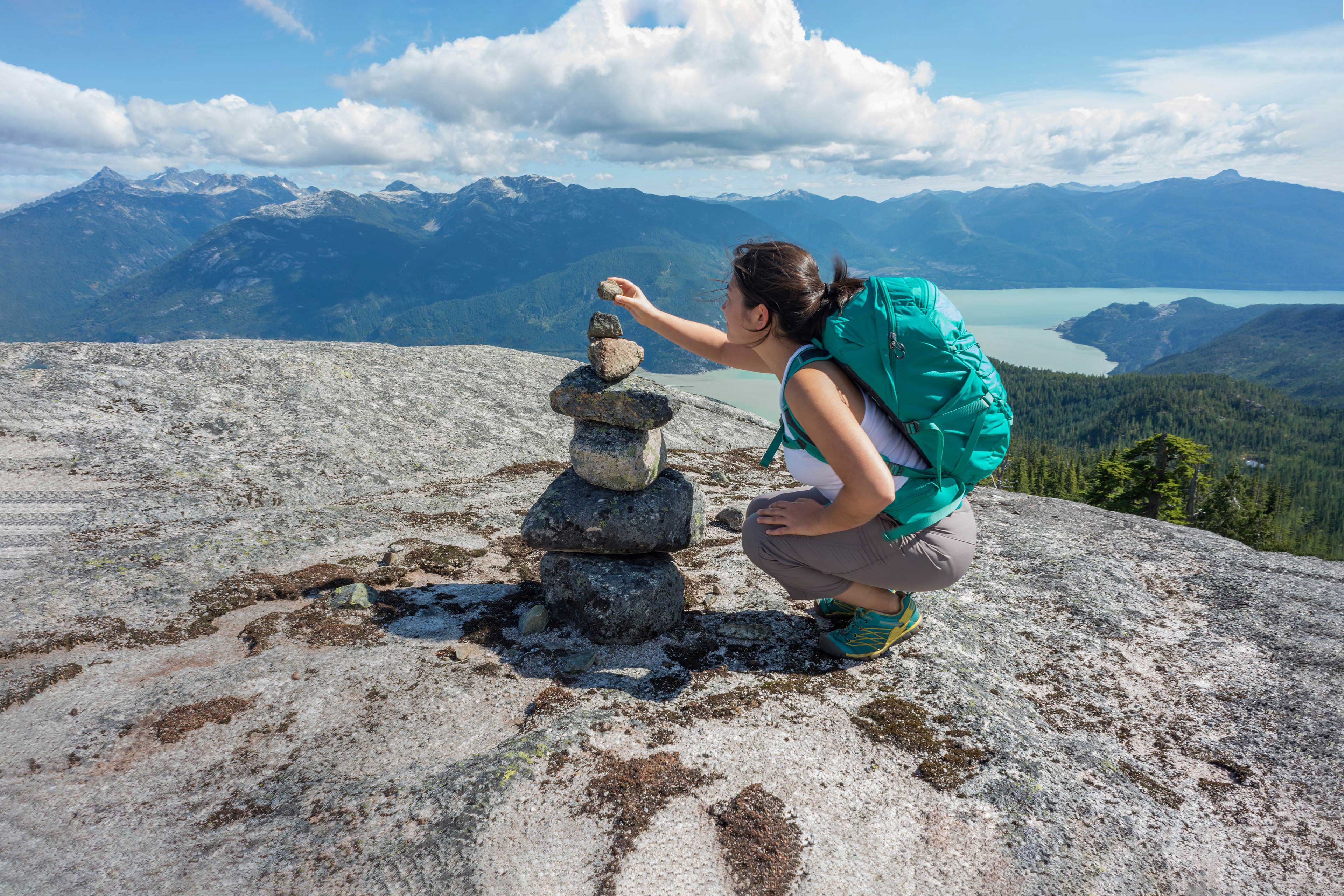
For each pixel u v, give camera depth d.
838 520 2.65
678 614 4.23
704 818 2.60
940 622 4.24
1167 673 3.79
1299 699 3.48
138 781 2.95
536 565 5.58
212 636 4.34
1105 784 2.80
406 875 2.33
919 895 2.27
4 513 5.98
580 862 2.38
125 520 6.28
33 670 3.79
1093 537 6.06
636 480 4.16
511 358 14.41
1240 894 2.28
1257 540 46.97
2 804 2.77
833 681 3.55
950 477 2.84
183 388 9.23
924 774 2.84
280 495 7.50
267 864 2.42
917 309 2.58
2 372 8.55
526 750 2.90
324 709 3.49
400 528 6.38
